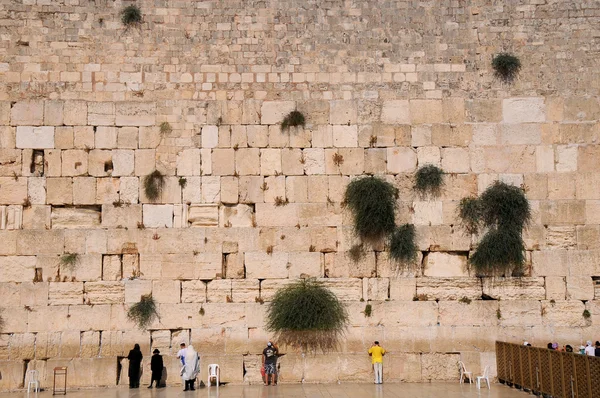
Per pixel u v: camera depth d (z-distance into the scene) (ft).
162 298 75.72
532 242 77.41
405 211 77.66
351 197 76.89
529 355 66.59
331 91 78.79
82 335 74.69
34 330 74.38
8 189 75.92
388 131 78.38
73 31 77.97
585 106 78.84
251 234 76.74
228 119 77.87
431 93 78.95
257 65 78.74
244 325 75.66
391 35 79.56
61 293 75.10
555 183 77.97
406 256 76.69
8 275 74.95
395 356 75.66
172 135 77.51
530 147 78.38
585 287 76.69
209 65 78.48
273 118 78.13
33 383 73.05
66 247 75.77
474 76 79.25
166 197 76.89
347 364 75.31
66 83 77.41
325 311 75.10
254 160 77.61
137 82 77.82
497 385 72.84
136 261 76.07
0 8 77.87
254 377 75.00
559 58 79.36
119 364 74.79
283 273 76.48
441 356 75.92
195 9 79.05
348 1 79.77
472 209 77.20
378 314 76.28
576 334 76.02
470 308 76.59
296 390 69.51
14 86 77.00
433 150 78.33
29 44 77.61
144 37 78.38
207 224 76.89
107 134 77.15
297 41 79.15
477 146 78.38
